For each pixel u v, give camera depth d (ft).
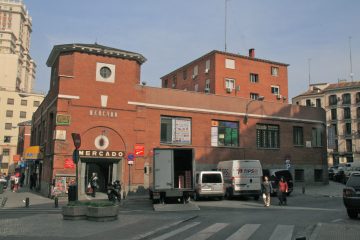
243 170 79.97
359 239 29.84
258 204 69.00
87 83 85.46
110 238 32.55
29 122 192.13
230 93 150.51
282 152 112.88
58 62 88.12
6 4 488.44
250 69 157.48
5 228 37.83
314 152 120.47
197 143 97.91
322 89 264.93
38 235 33.76
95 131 84.74
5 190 111.14
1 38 420.77
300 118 118.83
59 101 82.33
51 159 83.30
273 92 162.09
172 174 68.59
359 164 170.81
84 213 44.65
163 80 195.83
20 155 185.26
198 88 161.27
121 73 89.30
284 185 68.03
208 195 76.28
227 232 35.35
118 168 86.53
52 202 73.00
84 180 82.64
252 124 108.37
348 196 43.80
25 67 444.14
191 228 38.40
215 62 150.00
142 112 90.89
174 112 95.61
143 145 89.61
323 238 30.22
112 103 87.30
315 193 95.50
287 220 43.75
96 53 87.10
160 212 56.18
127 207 65.87
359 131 234.58
